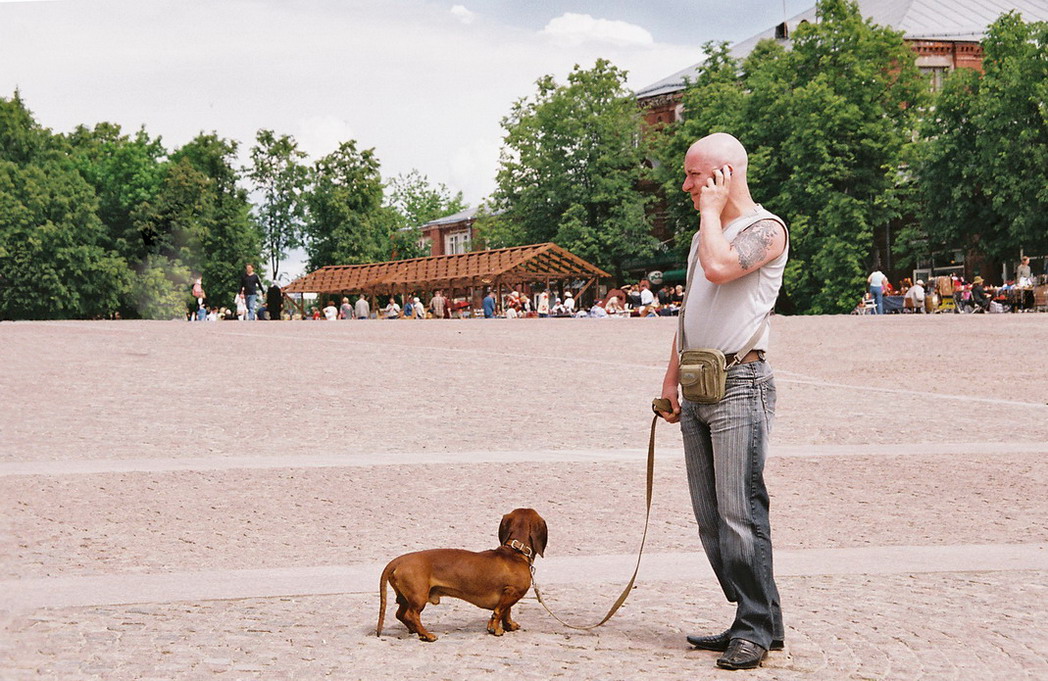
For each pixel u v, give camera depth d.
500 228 77.62
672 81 83.62
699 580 6.02
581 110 72.94
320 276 74.06
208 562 6.58
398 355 20.12
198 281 57.12
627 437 11.48
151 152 83.94
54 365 17.62
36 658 4.54
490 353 20.62
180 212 77.00
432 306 58.69
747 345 4.59
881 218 56.09
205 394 14.47
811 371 18.41
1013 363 19.08
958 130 53.62
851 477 9.32
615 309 53.81
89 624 5.07
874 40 55.66
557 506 8.28
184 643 4.76
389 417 12.77
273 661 4.49
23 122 75.00
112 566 6.47
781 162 57.56
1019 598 5.58
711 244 4.47
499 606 4.82
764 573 4.53
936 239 54.81
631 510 8.16
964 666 4.45
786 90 57.75
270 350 20.97
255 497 8.44
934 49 69.19
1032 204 51.44
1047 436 11.31
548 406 13.73
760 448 4.59
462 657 4.54
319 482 8.96
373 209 84.25
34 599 5.55
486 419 12.67
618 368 18.09
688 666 4.44
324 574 6.15
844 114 54.00
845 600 5.56
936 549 6.80
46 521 7.64
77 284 72.31
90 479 8.95
